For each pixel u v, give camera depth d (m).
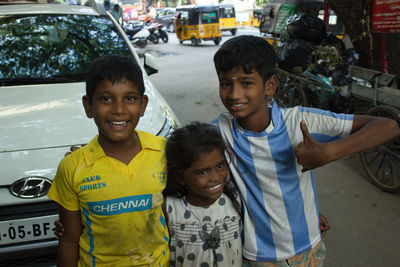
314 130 1.32
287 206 1.39
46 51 3.09
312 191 1.46
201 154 1.28
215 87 8.10
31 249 1.89
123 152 1.28
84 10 3.63
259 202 1.40
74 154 1.29
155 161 1.33
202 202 1.40
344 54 4.86
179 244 1.42
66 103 2.47
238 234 1.44
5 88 2.70
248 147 1.37
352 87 4.03
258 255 1.42
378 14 4.24
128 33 16.19
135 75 1.22
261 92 1.25
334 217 3.07
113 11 13.61
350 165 4.03
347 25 4.66
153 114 2.42
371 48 4.53
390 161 3.38
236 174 1.42
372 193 3.45
